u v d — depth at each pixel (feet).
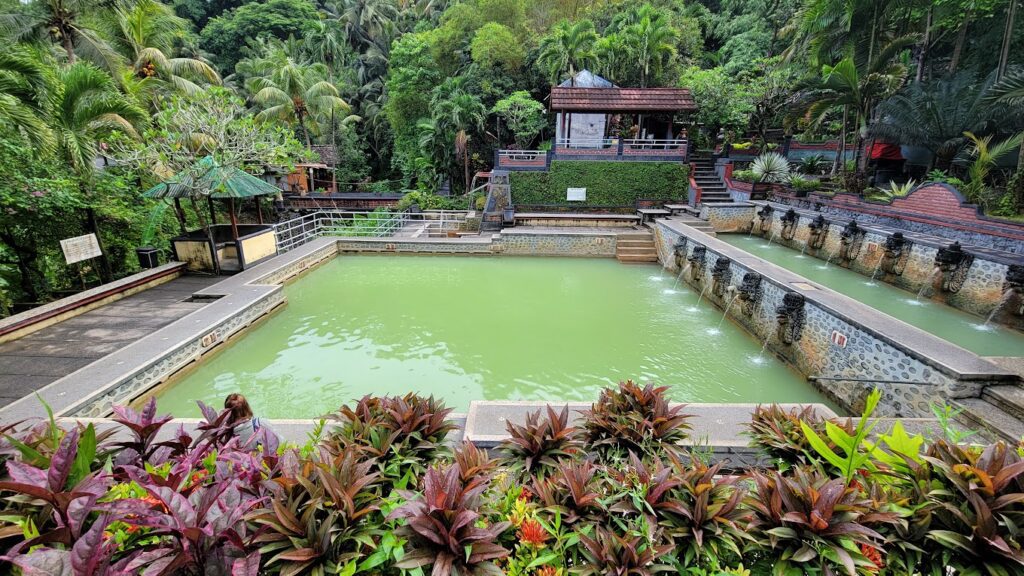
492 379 19.86
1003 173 33.27
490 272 37.76
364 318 27.20
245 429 8.57
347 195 62.13
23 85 24.41
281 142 39.91
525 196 50.98
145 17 44.70
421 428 9.11
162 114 31.24
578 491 6.49
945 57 47.70
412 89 74.59
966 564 5.51
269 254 35.35
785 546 5.74
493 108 65.72
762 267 25.64
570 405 13.99
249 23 97.66
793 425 9.29
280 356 22.04
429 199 62.75
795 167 53.42
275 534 5.15
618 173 50.52
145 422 7.63
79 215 29.99
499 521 6.41
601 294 32.04
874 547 5.49
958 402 14.01
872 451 6.61
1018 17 37.11
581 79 60.70
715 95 57.47
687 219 44.65
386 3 107.96
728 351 23.11
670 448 7.93
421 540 5.40
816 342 19.80
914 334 16.56
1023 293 21.27
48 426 7.59
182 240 31.19
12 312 29.50
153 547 5.23
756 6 78.33
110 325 22.15
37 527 5.05
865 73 41.32
